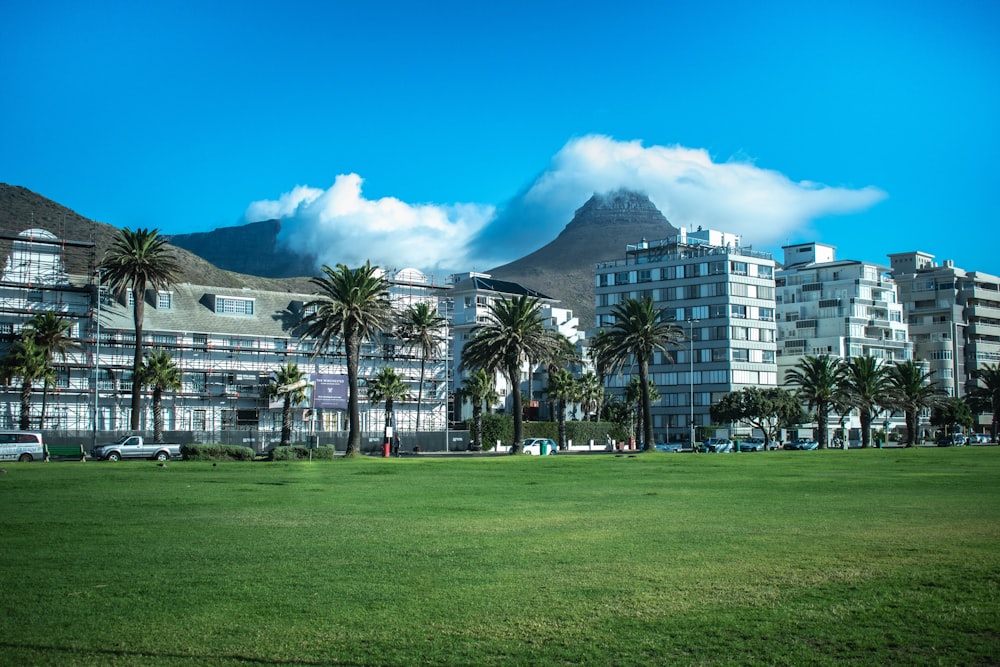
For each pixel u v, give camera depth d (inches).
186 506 1341.0
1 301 4347.9
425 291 5787.4
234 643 559.2
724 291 6845.5
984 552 852.6
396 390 5034.5
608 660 525.7
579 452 4864.7
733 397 6023.6
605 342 4463.6
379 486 1815.9
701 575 751.1
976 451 4212.6
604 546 911.7
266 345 5027.1
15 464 2682.1
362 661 525.0
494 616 620.4
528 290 7578.7
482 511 1280.8
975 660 523.2
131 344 4557.1
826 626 590.6
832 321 7440.9
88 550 893.8
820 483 1875.0
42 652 539.8
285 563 819.4
